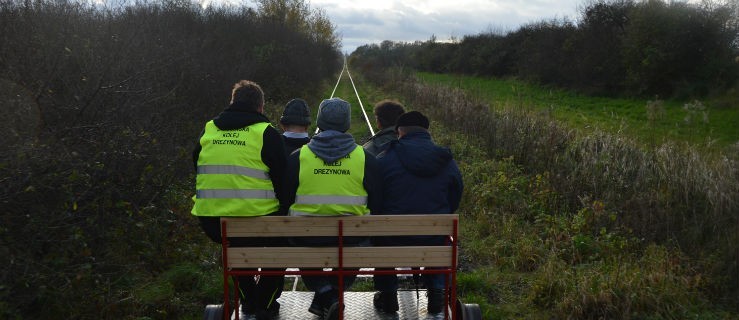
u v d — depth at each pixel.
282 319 4.19
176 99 8.29
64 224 4.54
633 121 18.14
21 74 5.28
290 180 3.81
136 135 5.82
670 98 23.53
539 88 30.69
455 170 4.22
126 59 6.74
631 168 8.26
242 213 3.71
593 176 8.22
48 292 4.43
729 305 5.42
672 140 9.76
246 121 3.86
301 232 3.63
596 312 5.12
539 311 5.35
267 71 17.09
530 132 11.05
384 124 4.81
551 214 7.81
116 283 5.20
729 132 15.38
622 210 7.27
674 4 23.97
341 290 3.68
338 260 3.66
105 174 5.14
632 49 24.55
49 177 4.43
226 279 3.68
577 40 28.39
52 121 5.24
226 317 3.72
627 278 5.42
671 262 5.88
